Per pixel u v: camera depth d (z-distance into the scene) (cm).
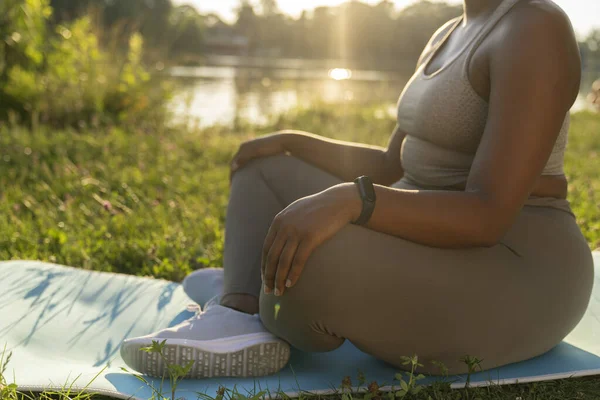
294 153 213
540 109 144
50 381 164
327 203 144
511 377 168
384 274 146
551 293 163
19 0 784
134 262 314
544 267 163
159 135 656
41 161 521
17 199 409
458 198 146
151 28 1328
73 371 172
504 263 158
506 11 155
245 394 158
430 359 160
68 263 303
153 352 164
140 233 355
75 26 852
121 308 224
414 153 183
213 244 332
